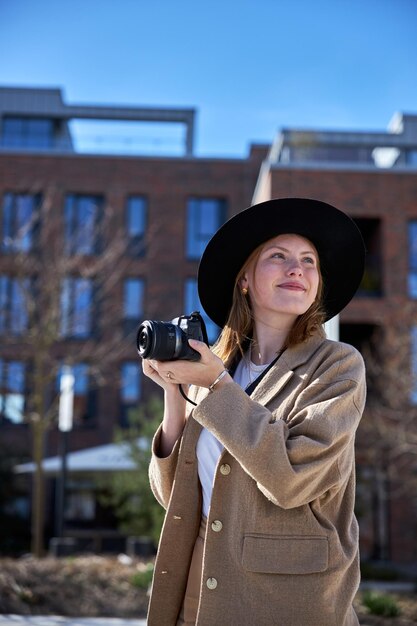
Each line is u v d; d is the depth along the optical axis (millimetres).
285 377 2154
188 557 2223
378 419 18578
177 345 1994
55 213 25844
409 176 23234
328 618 1929
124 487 13758
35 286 17844
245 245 2443
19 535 24234
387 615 8539
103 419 26984
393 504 23031
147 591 8844
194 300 28234
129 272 27703
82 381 27250
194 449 2227
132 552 12922
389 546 22781
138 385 27219
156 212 28531
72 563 9875
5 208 25953
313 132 26562
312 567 1930
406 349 17594
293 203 2363
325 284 2559
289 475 1863
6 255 17672
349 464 2078
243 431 1906
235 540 1984
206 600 1956
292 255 2379
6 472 23984
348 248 2469
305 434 1956
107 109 32469
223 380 2020
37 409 14555
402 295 22844
